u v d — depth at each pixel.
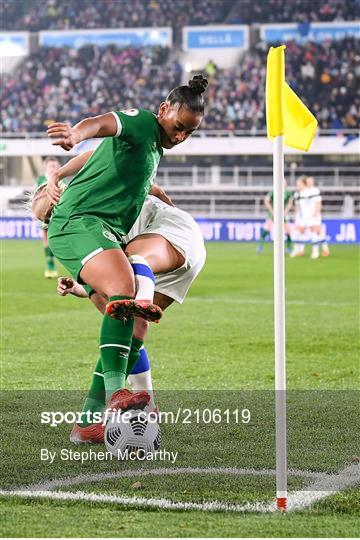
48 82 71.19
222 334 19.48
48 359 16.33
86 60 71.75
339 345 18.14
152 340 18.62
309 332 19.91
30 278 32.78
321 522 7.39
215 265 38.81
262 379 14.40
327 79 67.12
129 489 8.45
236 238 56.16
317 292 28.28
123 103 70.06
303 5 70.56
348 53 67.75
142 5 73.38
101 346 9.20
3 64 71.88
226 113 66.88
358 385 13.93
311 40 68.50
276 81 7.77
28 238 58.47
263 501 8.04
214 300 26.08
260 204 62.69
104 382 9.82
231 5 72.12
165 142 9.63
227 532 7.11
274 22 70.94
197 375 14.70
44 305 24.83
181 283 10.59
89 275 9.17
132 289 9.05
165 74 70.31
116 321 9.12
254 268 37.34
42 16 74.62
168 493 8.30
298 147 8.36
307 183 43.44
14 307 24.36
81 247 9.27
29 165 69.12
